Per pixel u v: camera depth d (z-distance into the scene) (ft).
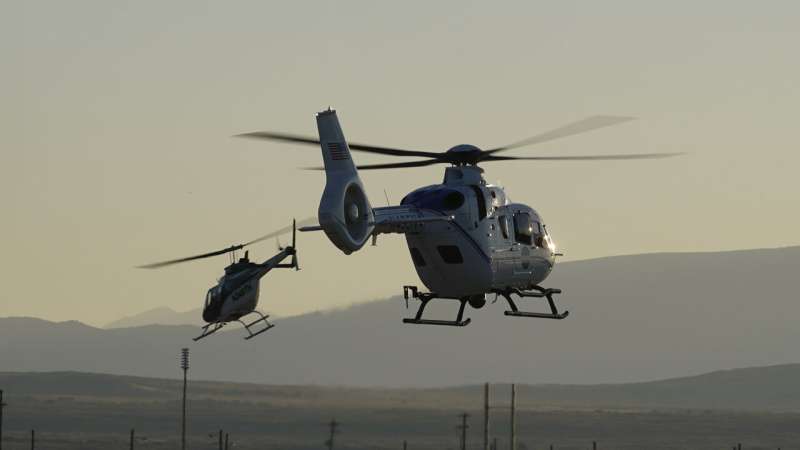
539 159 417.90
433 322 415.44
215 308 369.09
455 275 411.54
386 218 397.60
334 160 374.22
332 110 375.04
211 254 371.15
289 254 375.25
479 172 421.59
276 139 373.20
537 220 437.58
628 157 408.87
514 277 427.33
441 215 407.23
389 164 426.51
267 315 374.84
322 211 368.07
